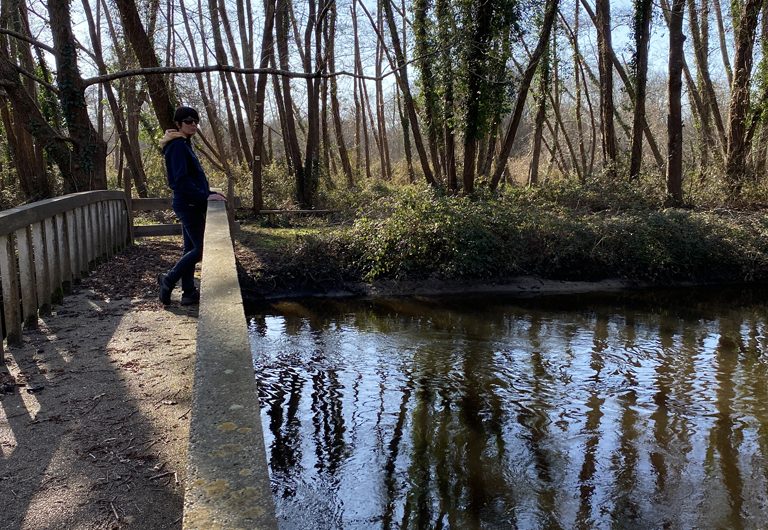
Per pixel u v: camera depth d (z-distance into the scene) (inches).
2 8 513.0
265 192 731.4
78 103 382.6
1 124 695.1
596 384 253.1
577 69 992.2
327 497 165.6
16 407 128.9
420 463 184.9
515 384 251.6
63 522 90.7
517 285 456.8
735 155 727.7
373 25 713.0
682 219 515.2
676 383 255.9
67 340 173.2
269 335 320.5
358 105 1230.9
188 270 214.2
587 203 614.5
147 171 868.6
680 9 635.5
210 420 67.6
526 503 164.7
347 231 465.4
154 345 170.1
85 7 624.7
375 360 279.7
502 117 666.2
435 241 450.0
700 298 443.5
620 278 481.7
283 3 673.0
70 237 237.9
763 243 512.1
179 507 95.0
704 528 155.2
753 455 193.2
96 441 114.8
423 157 644.7
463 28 547.2
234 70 390.9
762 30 740.0
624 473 181.2
